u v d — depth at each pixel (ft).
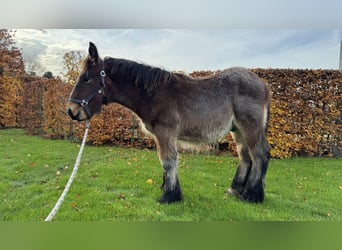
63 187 11.16
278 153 16.55
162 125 9.07
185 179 12.42
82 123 19.20
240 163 10.53
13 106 22.44
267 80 16.39
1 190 11.00
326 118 16.39
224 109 9.36
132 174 12.78
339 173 14.01
